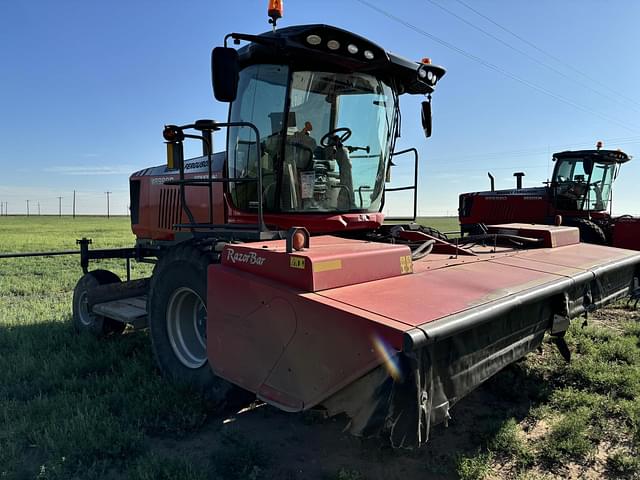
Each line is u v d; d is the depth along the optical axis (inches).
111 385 153.2
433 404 91.7
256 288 108.9
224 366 118.9
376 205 182.1
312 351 96.1
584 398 147.9
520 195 538.9
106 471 110.6
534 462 117.5
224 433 127.0
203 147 194.2
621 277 174.1
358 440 125.3
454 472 112.6
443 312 92.1
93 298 199.6
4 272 456.8
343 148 167.5
